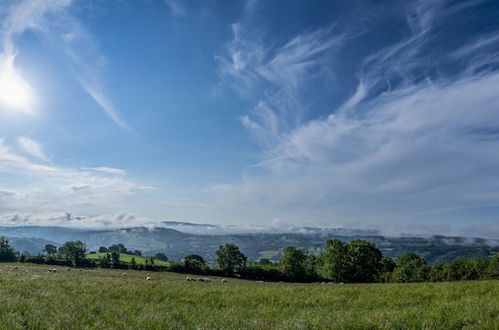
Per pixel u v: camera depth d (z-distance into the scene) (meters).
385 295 14.42
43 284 17.55
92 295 14.42
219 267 110.50
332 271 81.00
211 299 14.56
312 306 12.88
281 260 102.19
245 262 110.81
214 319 10.43
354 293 15.48
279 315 11.07
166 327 9.24
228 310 12.06
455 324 8.45
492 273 78.88
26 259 123.94
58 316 9.80
